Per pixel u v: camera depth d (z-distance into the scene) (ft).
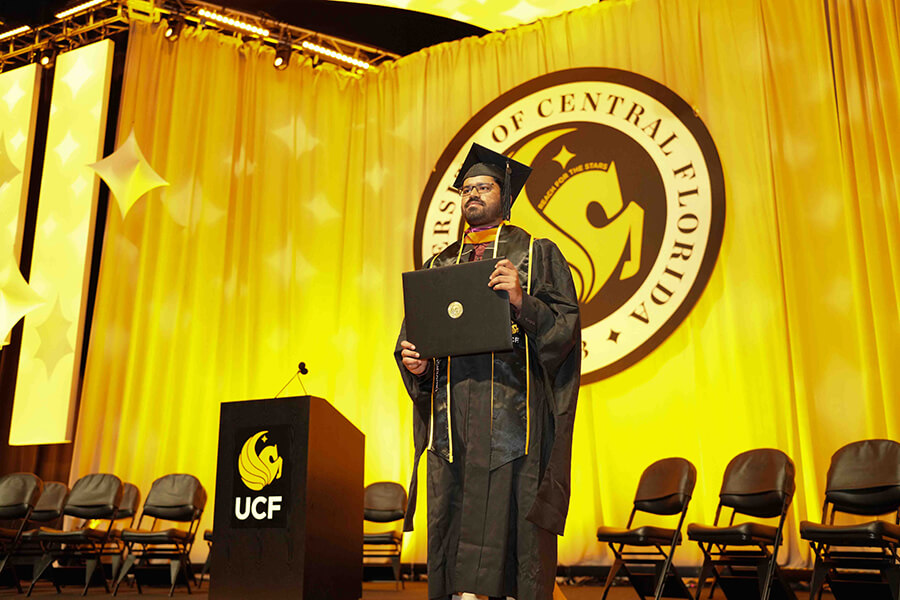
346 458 12.63
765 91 20.11
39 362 25.03
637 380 20.04
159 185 24.04
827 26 19.86
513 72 23.98
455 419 7.56
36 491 19.48
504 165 8.71
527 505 7.18
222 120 26.13
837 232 18.67
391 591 18.61
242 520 10.76
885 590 12.76
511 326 7.41
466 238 8.58
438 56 25.25
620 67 22.40
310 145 25.98
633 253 20.61
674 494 15.85
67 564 22.62
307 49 25.94
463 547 7.14
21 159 27.02
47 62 27.53
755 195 19.71
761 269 19.19
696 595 14.71
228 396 24.00
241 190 25.54
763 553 15.12
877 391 17.29
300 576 10.29
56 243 25.98
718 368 19.21
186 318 24.62
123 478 23.48
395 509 20.62
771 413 18.29
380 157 25.39
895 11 19.13
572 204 21.68
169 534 18.38
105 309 24.89
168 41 26.81
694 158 20.40
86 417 24.08
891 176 18.21
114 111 28.50
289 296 24.76
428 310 7.50
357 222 25.26
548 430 7.66
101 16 28.35
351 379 23.98
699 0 21.67
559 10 23.77
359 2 24.50
